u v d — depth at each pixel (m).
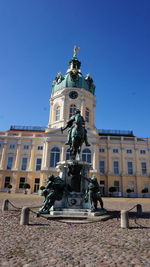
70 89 49.53
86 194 12.00
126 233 7.75
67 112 47.97
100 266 4.57
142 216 12.65
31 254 5.33
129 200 30.39
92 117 50.09
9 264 4.64
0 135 48.66
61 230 8.14
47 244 6.23
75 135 13.55
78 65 57.12
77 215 10.80
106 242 6.50
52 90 54.81
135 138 50.88
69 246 6.05
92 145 42.75
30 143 48.53
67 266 4.56
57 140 42.53
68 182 12.73
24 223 9.16
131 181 47.72
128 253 5.45
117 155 49.56
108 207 18.64
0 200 23.36
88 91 51.12
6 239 6.77
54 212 11.04
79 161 12.79
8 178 45.97
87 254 5.36
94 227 8.77
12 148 48.12
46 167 40.47
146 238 7.01
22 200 23.94
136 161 49.09
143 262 4.80
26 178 46.03
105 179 47.50
